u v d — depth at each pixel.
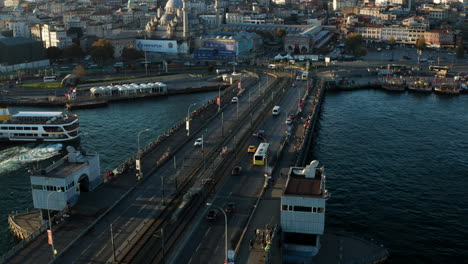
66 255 112.94
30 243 118.88
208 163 170.62
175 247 115.56
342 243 128.50
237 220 128.12
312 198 115.88
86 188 146.88
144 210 134.62
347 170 186.62
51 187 133.50
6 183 177.38
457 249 132.25
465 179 179.00
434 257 128.50
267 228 121.94
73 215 132.00
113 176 158.25
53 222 128.38
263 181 154.50
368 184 173.38
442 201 160.38
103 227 125.44
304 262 119.94
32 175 134.75
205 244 116.56
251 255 110.94
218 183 153.00
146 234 121.75
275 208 134.25
